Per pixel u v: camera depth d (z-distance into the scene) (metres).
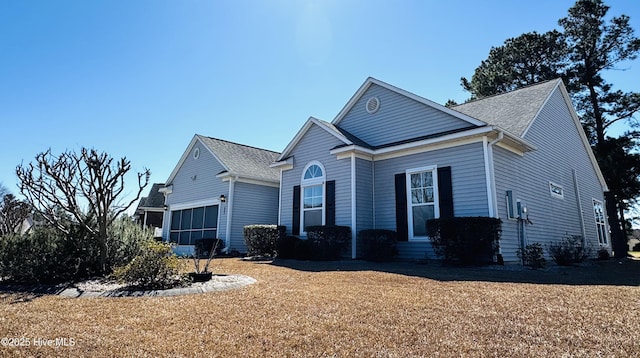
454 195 10.48
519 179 11.39
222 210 17.66
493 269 8.44
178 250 19.77
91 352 2.93
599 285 6.04
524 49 26.59
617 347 2.97
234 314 4.11
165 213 21.78
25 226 14.69
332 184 12.72
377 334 3.35
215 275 7.67
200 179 19.69
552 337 3.23
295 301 4.77
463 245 8.96
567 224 14.29
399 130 12.78
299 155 14.16
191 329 3.55
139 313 4.20
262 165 20.08
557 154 14.68
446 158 10.85
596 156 21.47
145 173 8.28
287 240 12.48
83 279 6.92
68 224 7.57
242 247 17.41
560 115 15.60
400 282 6.35
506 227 10.17
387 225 11.95
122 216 8.45
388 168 12.26
